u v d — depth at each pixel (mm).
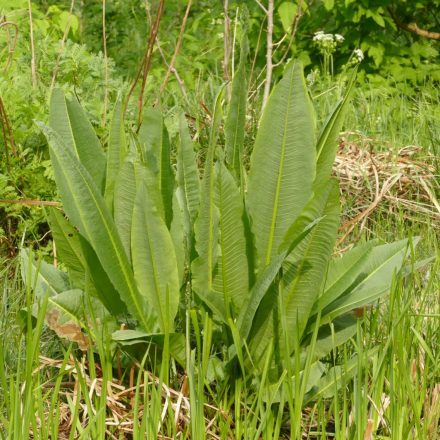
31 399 2449
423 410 2877
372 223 4711
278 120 2590
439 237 4539
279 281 2574
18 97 4152
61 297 2705
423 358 3010
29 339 2486
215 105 2537
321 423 2826
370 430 2553
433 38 8180
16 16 5379
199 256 2621
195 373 2727
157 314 2697
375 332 3018
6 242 4047
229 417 2662
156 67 7645
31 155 4156
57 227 2684
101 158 2906
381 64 7906
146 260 2627
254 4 7465
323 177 2732
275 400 2693
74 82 4543
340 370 2750
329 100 6445
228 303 2680
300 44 7906
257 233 2668
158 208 2725
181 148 2789
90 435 2586
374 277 2805
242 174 2717
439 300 3328
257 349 2719
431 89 7527
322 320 2699
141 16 8758
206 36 8359
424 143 5781
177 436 2666
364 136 5512
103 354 2588
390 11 8047
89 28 8289
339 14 7816
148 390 2789
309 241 2564
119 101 2834
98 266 2732
